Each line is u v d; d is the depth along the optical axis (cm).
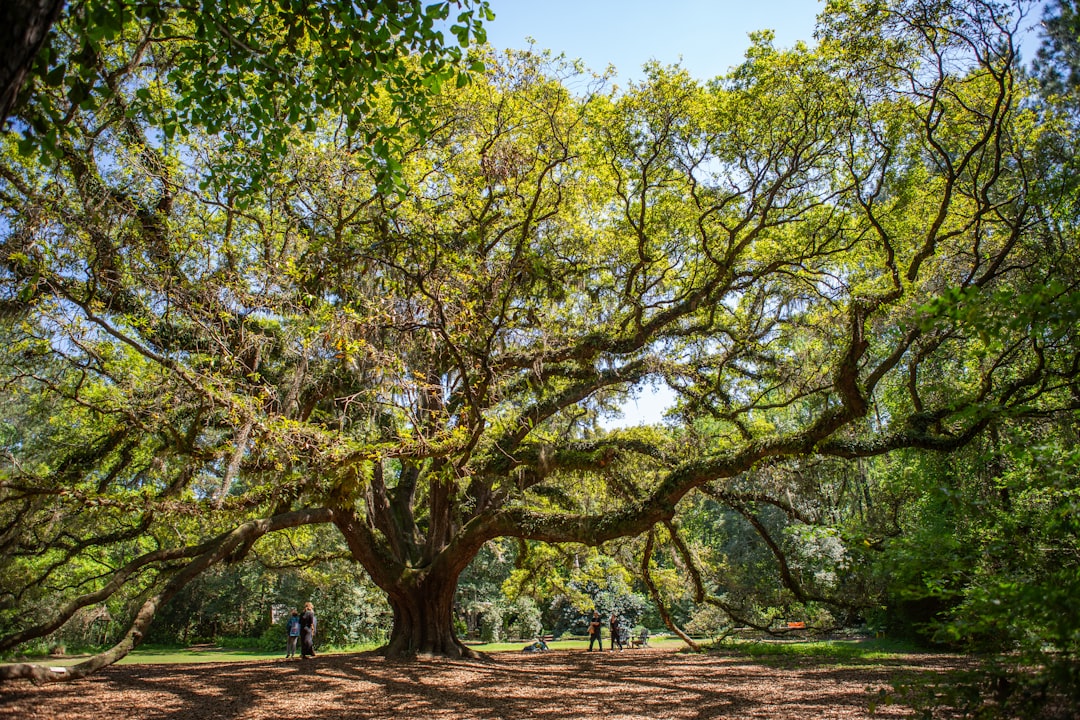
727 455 1338
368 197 1270
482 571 3578
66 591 1945
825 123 1456
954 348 1752
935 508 1585
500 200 1591
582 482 2002
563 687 1297
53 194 1014
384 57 698
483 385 1170
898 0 1216
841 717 910
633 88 1502
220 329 1132
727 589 2731
